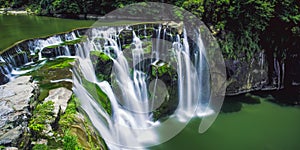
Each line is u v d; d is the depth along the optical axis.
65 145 6.10
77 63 11.38
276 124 12.88
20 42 11.82
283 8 14.52
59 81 9.61
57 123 6.90
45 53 12.03
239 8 14.02
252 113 13.77
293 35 15.31
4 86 7.49
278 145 11.48
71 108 7.68
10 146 5.35
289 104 14.58
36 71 10.62
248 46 15.21
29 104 6.70
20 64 11.36
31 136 6.13
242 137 11.93
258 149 11.23
